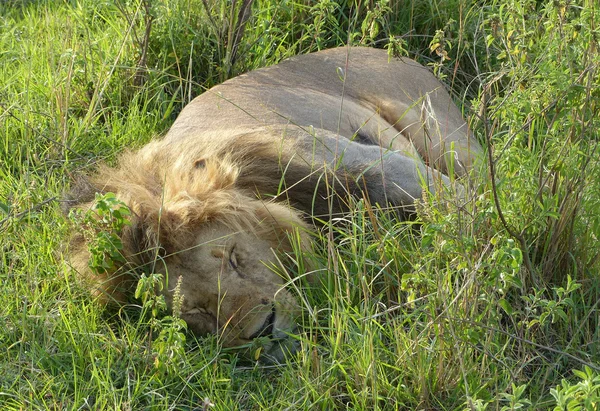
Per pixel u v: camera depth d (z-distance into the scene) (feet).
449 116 37.37
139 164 29.35
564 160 25.44
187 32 40.34
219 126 32.04
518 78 28.09
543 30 30.04
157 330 25.90
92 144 36.19
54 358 25.46
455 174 32.50
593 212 26.23
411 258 26.40
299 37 42.88
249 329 24.99
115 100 38.99
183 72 40.11
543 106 25.17
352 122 34.42
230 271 25.53
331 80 36.88
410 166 30.22
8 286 28.66
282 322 25.41
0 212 30.96
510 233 23.94
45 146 36.04
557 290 22.44
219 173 27.45
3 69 42.16
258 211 26.91
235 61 39.78
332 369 23.76
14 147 36.01
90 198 28.81
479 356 23.41
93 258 25.49
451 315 22.75
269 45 40.57
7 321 27.32
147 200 26.73
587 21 25.49
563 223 25.71
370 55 38.45
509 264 22.16
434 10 43.39
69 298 27.40
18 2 51.19
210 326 25.76
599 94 24.73
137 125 36.78
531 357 24.11
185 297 25.64
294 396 23.21
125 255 26.32
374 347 24.03
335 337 25.04
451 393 22.99
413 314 23.72
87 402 23.62
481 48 41.55
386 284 26.43
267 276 25.91
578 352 24.26
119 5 39.37
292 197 29.45
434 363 23.35
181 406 24.03
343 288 26.61
